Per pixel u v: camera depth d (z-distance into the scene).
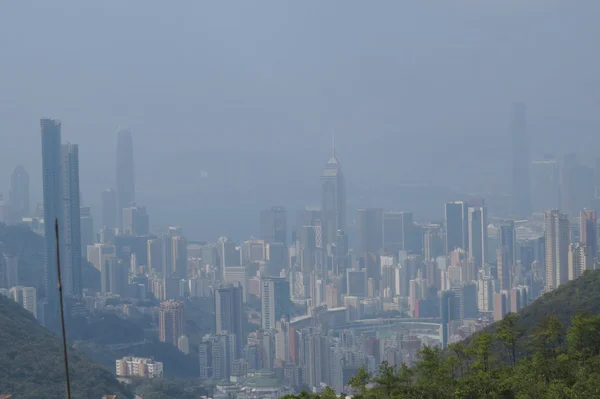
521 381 71.69
